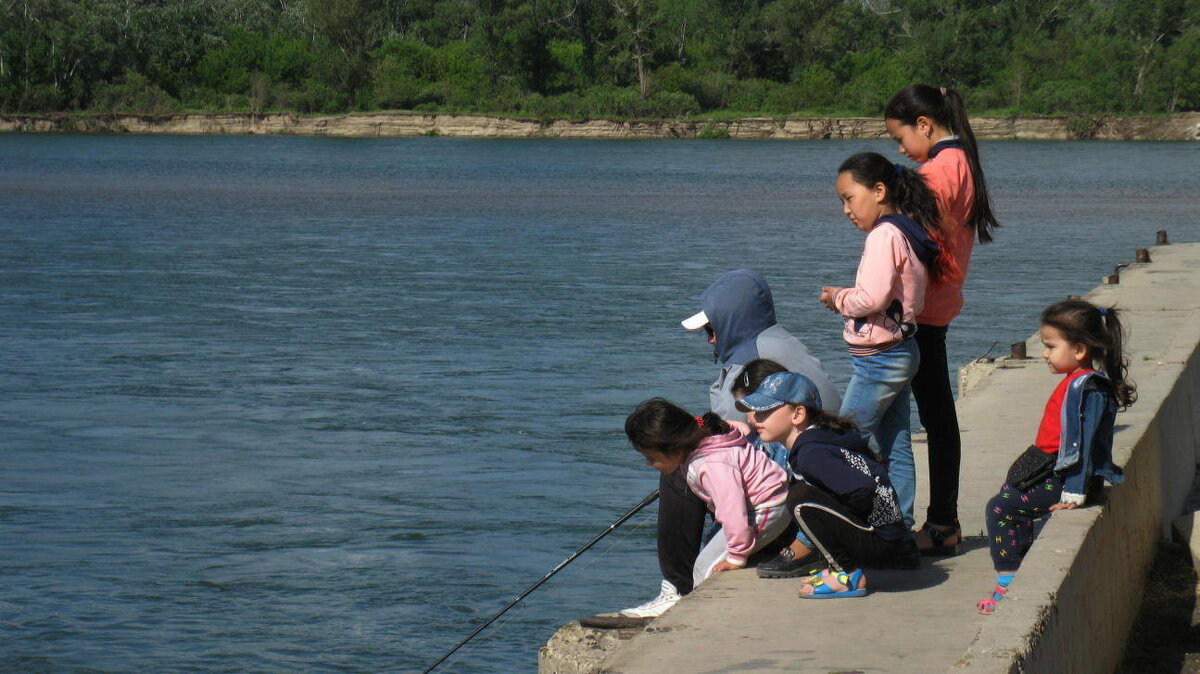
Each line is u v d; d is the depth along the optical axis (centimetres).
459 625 1456
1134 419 1005
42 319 3553
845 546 776
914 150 913
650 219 7162
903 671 645
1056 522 771
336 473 2078
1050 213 7444
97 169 11994
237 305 3853
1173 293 2211
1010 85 19400
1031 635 605
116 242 5672
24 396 2622
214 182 10275
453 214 7450
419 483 2019
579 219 7144
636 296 4081
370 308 3806
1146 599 923
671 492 873
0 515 1853
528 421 2431
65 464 2131
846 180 854
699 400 2614
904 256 834
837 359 2978
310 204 8112
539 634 1429
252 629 1447
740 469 838
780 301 3900
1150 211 7600
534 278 4538
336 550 1708
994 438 1241
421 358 3044
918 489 1080
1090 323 809
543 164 13588
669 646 694
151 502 1920
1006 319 3538
